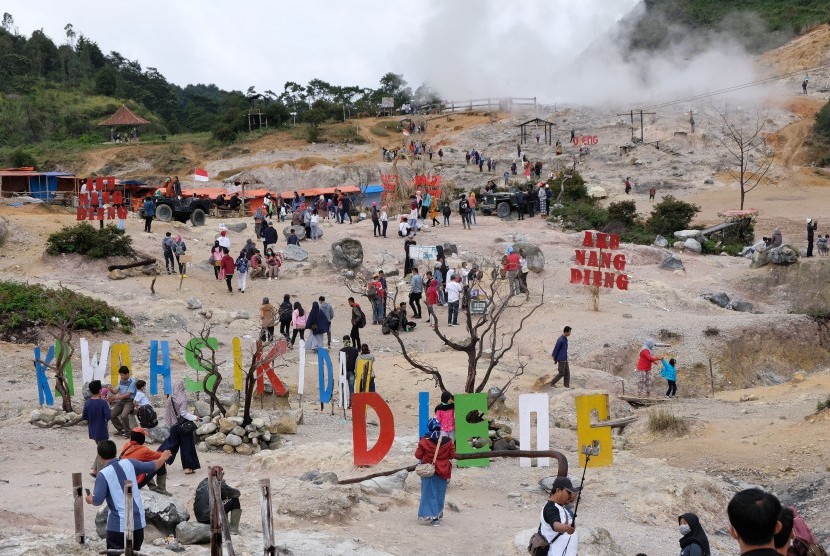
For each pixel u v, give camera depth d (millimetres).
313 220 46031
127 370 19359
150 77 186375
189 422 16297
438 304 37625
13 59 162750
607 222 55719
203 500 11539
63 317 30516
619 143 91000
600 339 33406
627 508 15680
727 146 85688
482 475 17109
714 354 33094
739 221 55875
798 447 20328
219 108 171375
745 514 5586
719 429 22734
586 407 17781
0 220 41156
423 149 86250
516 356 31688
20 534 11062
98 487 9828
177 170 106125
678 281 43688
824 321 36000
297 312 31297
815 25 107625
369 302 37812
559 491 9688
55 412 20484
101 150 112500
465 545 12641
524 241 47344
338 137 108375
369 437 19906
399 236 47500
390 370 28516
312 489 13867
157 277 37969
